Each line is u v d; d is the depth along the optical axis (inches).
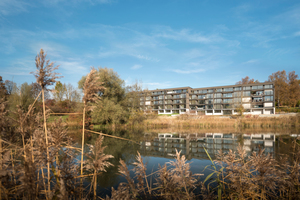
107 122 741.3
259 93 1812.3
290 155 178.1
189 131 575.2
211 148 273.1
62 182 64.7
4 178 72.9
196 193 103.0
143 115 830.5
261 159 84.9
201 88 2117.4
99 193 111.1
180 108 2095.2
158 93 2299.5
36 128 84.8
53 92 76.8
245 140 351.9
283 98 1881.2
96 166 75.2
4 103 94.3
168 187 85.0
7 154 81.1
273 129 592.1
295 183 87.5
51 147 76.1
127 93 873.5
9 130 92.5
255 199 88.0
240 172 91.7
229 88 1945.1
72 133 507.5
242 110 1090.7
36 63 72.0
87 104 79.4
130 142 344.5
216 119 839.1
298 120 725.3
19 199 74.9
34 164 65.0
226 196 92.7
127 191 80.6
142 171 90.4
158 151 256.8
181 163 86.9
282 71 1975.9
